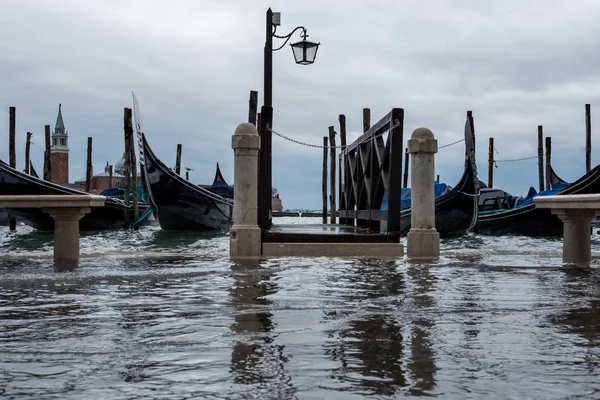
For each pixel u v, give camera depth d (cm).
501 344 392
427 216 1112
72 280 723
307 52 1412
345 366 339
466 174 2781
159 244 2661
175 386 303
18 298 584
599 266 909
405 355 364
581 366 340
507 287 667
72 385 305
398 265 932
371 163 1444
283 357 359
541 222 3167
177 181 3353
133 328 442
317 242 1143
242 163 1114
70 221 1028
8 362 349
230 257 1078
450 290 643
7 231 3912
